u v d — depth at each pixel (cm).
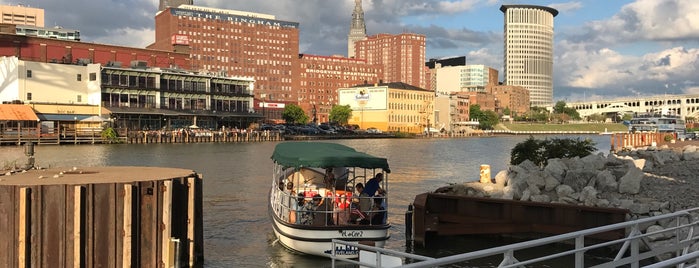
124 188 1413
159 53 13788
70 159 6203
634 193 2364
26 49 11612
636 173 2392
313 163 1912
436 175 4953
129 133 10100
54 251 1360
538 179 2408
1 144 8519
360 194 1980
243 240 2191
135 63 11494
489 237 2252
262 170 5072
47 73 9681
